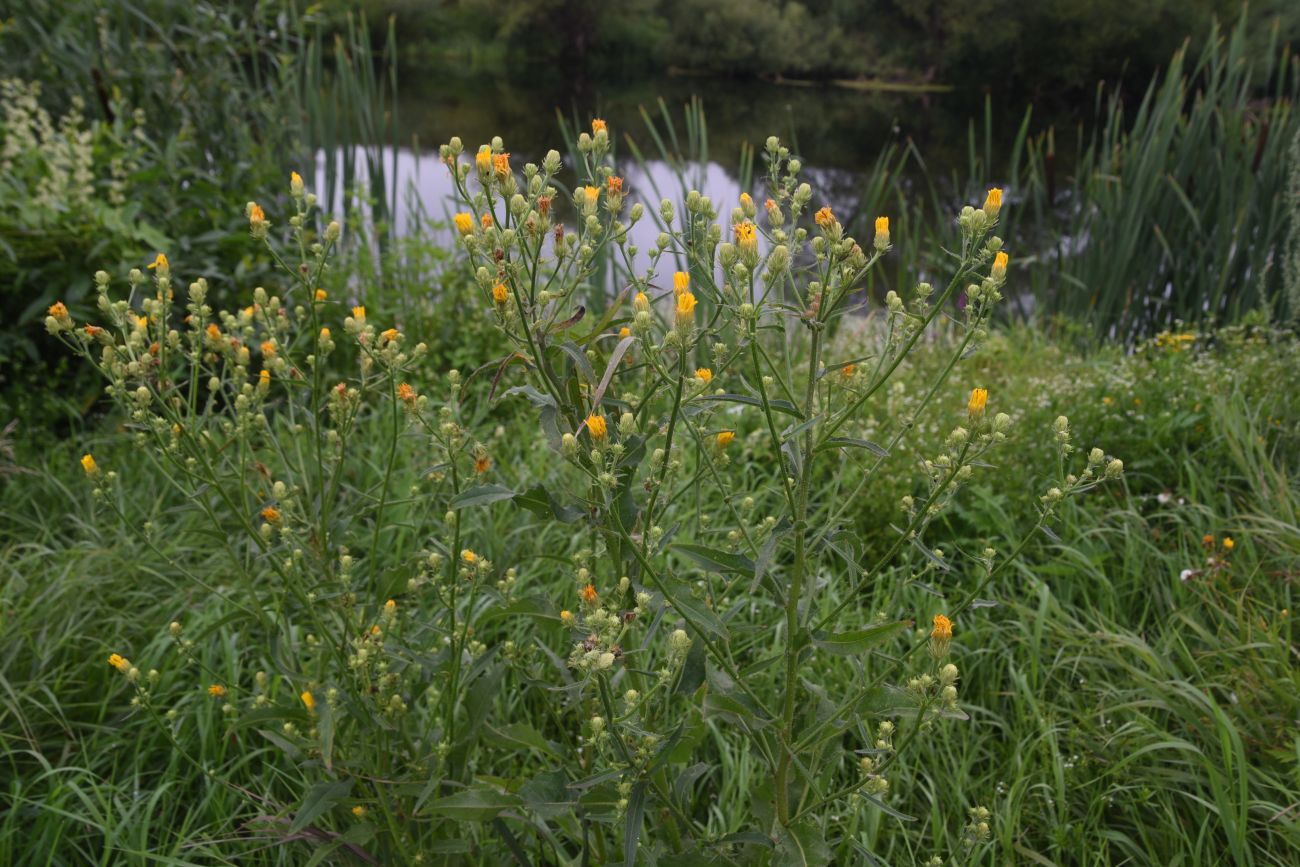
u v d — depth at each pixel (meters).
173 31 5.44
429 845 2.07
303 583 2.15
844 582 3.23
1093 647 2.93
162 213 4.70
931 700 1.50
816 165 14.33
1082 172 6.61
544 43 33.25
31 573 3.05
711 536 3.03
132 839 2.29
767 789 1.68
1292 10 15.71
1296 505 3.37
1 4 5.13
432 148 13.73
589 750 1.89
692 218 1.62
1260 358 4.57
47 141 4.61
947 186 12.29
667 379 1.51
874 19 28.70
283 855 2.28
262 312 2.31
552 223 1.62
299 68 6.33
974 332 1.56
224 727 2.59
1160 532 3.60
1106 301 6.18
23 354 4.28
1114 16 21.88
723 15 29.31
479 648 1.96
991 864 2.39
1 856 2.22
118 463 3.82
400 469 3.70
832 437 1.60
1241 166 5.95
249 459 2.44
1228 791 2.43
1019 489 3.76
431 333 4.89
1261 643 2.71
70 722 2.56
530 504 1.60
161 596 3.09
